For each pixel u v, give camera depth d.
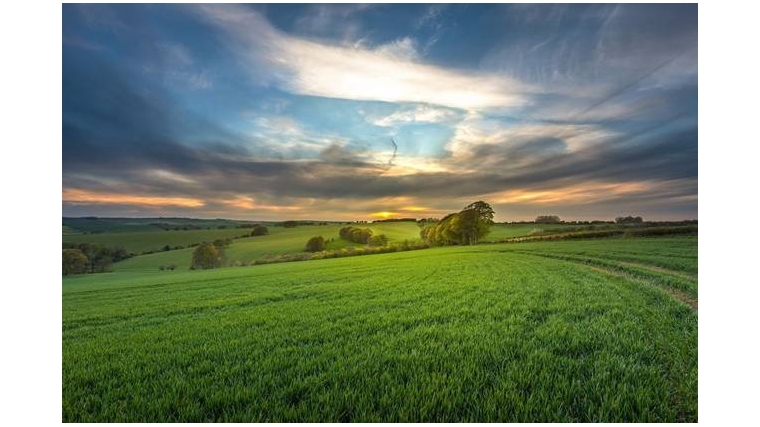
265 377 4.72
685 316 7.36
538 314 8.13
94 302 15.96
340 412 3.88
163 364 5.71
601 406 3.70
